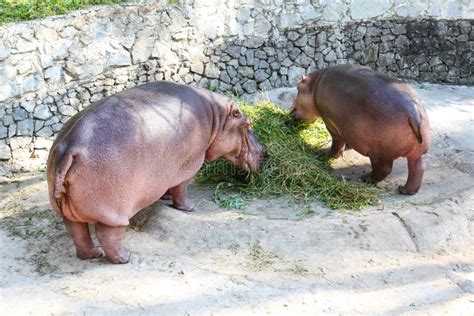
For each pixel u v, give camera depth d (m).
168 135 5.39
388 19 9.71
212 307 4.75
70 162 4.82
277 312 4.74
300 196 6.44
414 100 6.30
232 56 8.95
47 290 4.91
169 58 8.40
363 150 6.64
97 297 4.82
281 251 5.60
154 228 5.85
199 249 5.60
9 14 7.30
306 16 9.31
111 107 5.20
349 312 4.79
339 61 9.64
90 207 4.96
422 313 4.82
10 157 7.14
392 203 6.34
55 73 7.38
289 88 9.32
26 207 6.36
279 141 7.23
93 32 7.63
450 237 5.89
